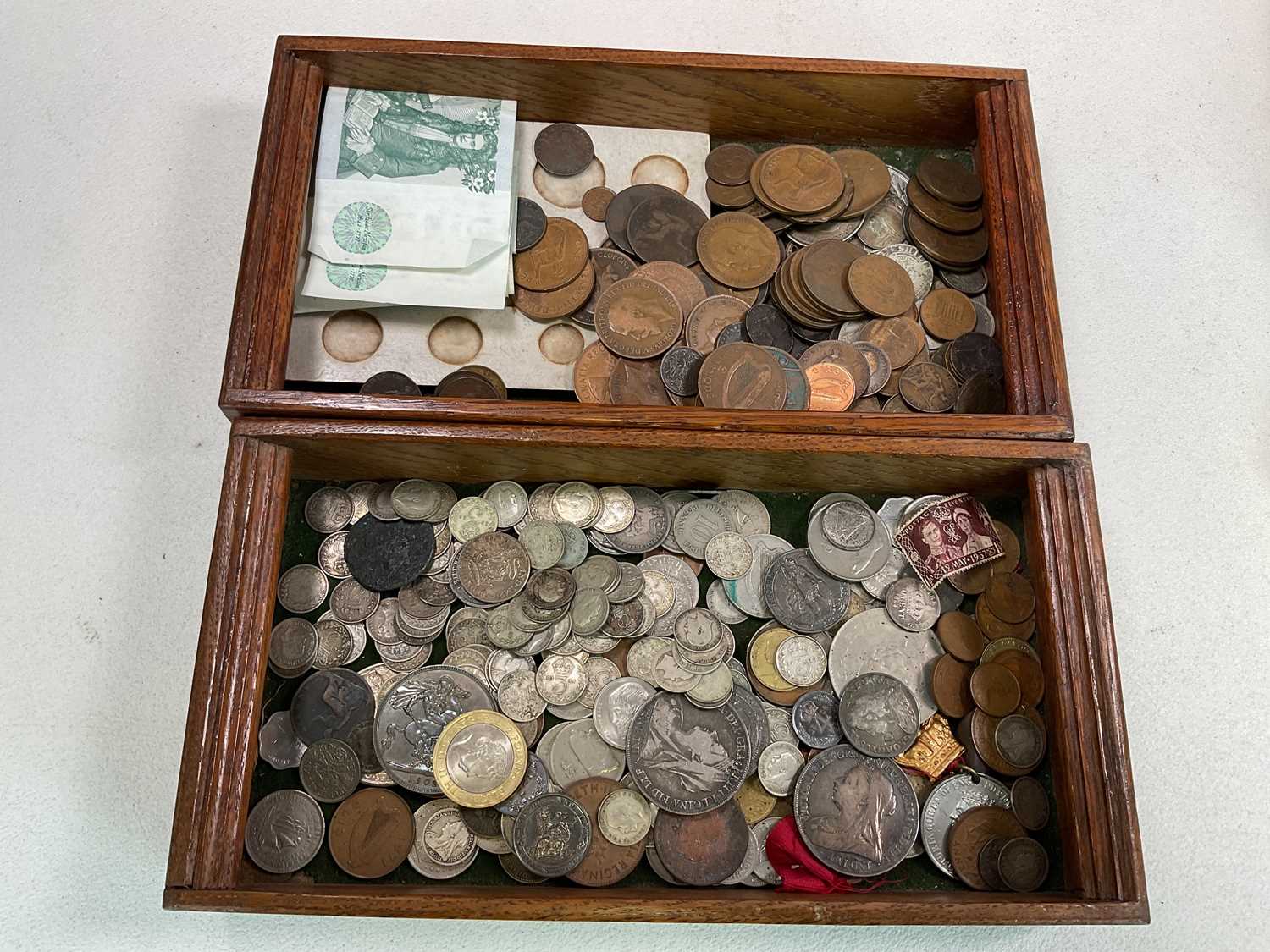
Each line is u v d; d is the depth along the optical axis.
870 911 0.25
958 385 0.32
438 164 0.33
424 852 0.28
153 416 0.33
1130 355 0.36
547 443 0.28
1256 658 0.32
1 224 0.35
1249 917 0.30
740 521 0.32
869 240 0.35
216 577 0.27
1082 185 0.38
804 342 0.33
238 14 0.38
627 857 0.28
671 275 0.33
